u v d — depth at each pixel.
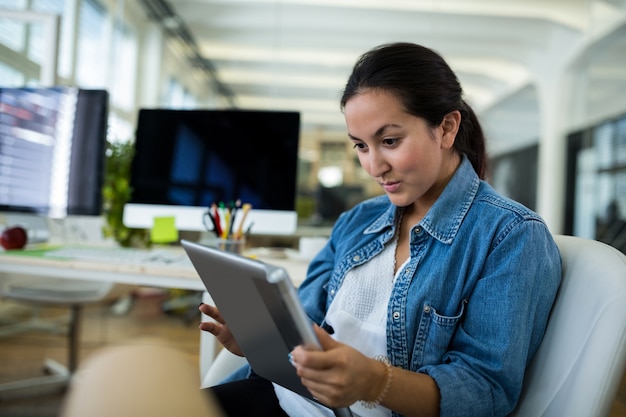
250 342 0.68
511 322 0.63
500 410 0.63
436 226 0.74
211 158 1.53
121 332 2.91
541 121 7.03
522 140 8.34
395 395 0.59
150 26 6.64
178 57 7.89
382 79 0.68
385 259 0.80
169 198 1.54
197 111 1.55
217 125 1.54
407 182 0.71
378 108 0.68
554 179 6.49
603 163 5.52
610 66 5.49
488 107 8.91
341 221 0.95
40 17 1.90
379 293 0.78
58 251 1.34
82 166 1.49
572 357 0.63
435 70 0.71
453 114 0.73
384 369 0.59
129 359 0.48
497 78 8.41
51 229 1.88
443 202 0.75
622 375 0.59
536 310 0.67
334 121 9.49
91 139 1.49
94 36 4.94
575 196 6.14
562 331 0.66
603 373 0.59
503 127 8.70
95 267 1.18
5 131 1.58
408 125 0.68
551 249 0.69
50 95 1.54
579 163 6.06
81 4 4.57
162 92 7.20
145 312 3.43
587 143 5.89
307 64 8.25
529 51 7.10
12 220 1.83
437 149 0.71
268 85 9.05
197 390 0.47
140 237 1.67
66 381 2.03
